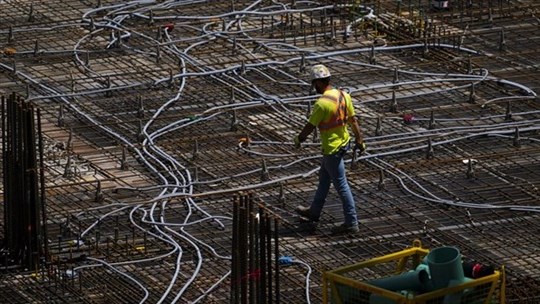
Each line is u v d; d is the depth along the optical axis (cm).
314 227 3219
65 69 4100
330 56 4172
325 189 3188
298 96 3928
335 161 3141
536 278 2998
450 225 3247
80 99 3903
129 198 3353
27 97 3859
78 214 3259
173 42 4262
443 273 2448
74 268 3012
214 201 3356
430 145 3581
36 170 3002
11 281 2986
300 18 4412
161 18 4444
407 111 3859
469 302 2475
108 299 2909
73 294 2934
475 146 3666
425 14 4559
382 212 3306
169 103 3841
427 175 3494
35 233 3020
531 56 4266
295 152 3619
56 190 3384
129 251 3105
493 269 2502
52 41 4306
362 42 4338
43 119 3775
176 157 3578
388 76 4097
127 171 3497
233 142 3669
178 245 3112
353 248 3134
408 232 3212
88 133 3706
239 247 2625
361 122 3781
